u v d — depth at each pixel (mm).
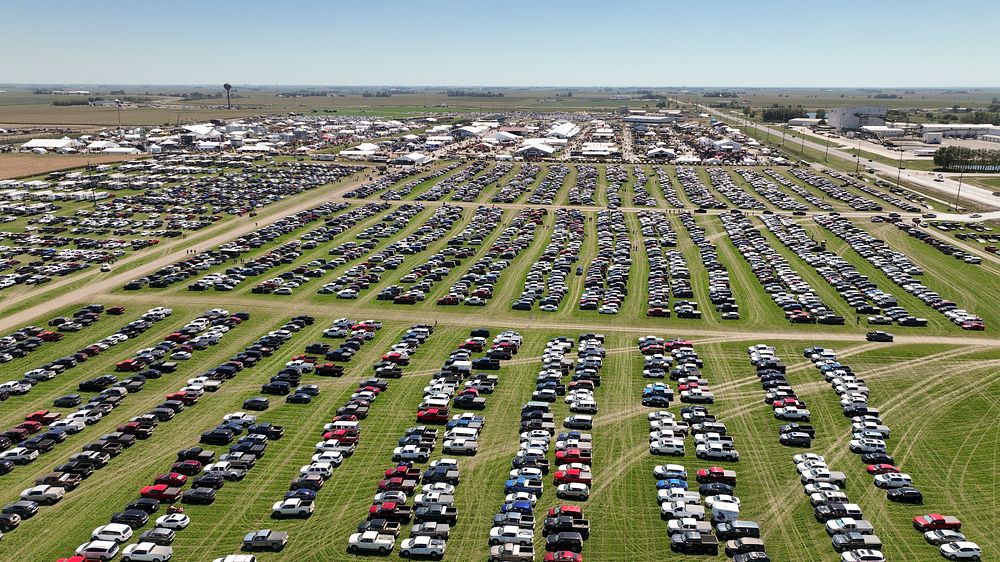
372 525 59875
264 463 71500
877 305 118812
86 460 70312
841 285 127312
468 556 57375
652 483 67750
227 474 68500
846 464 70812
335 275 140875
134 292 128875
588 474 67938
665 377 91938
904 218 189875
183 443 75750
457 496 65688
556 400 85562
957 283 130625
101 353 100812
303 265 147375
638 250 160750
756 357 96312
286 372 91750
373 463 71688
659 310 115938
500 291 130250
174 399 84062
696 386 87438
